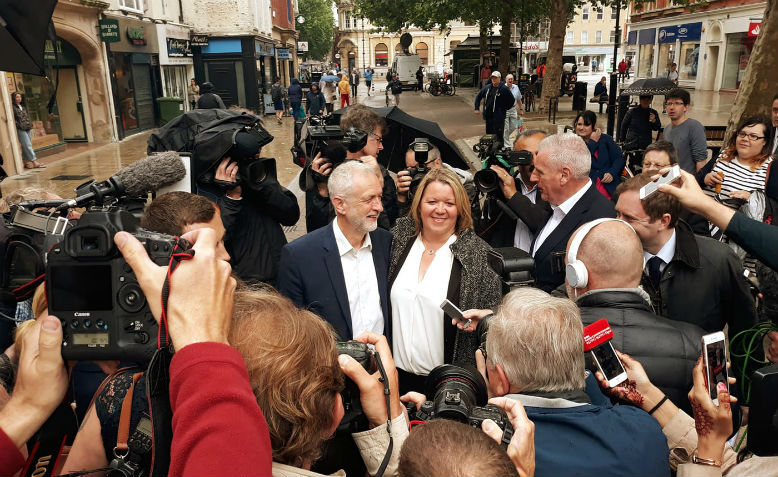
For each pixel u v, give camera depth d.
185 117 3.19
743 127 3.81
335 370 1.21
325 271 2.51
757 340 2.29
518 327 1.48
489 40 28.09
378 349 1.60
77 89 15.91
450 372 1.50
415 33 66.44
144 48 18.62
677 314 2.35
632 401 1.65
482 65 27.45
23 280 1.67
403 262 2.60
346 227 2.52
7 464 0.98
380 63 69.19
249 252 3.14
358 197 2.42
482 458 0.99
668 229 2.33
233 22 23.64
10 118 11.30
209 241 0.99
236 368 0.87
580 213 2.84
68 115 16.08
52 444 1.20
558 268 2.28
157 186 2.33
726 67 28.77
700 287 2.32
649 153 3.99
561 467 1.34
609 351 1.63
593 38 59.75
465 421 1.29
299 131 4.32
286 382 1.08
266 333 1.12
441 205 2.46
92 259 0.97
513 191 3.06
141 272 0.92
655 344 1.81
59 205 1.78
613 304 1.90
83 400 1.57
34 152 12.67
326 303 2.50
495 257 2.45
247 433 0.80
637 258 1.93
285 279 2.55
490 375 1.61
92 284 0.99
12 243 1.64
